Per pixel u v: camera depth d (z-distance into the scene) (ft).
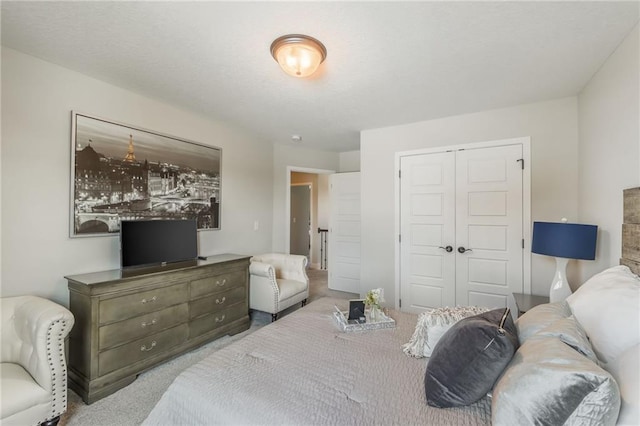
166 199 9.70
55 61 7.01
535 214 9.46
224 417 3.58
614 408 2.49
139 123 8.95
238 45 6.29
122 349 6.91
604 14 5.22
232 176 12.48
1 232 6.39
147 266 8.43
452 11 5.15
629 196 5.64
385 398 3.73
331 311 7.23
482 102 9.43
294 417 3.37
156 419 4.07
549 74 7.55
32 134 6.80
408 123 11.60
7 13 5.29
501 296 10.02
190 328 8.56
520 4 4.98
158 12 5.25
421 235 11.41
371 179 12.42
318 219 22.22
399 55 6.63
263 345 5.26
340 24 5.53
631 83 5.74
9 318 5.87
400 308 11.78
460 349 3.63
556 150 9.17
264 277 10.77
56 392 5.27
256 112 10.48
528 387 2.86
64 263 7.30
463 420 3.33
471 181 10.49
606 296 4.04
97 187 7.93
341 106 9.82
